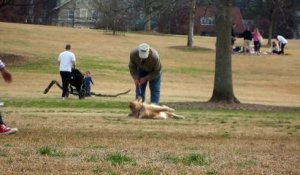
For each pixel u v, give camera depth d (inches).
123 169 307.9
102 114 746.2
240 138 512.7
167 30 3122.5
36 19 3417.8
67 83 1047.0
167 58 2049.7
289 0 1224.2
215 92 1058.1
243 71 1894.7
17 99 999.6
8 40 2043.6
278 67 1990.7
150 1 989.2
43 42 2084.2
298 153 400.5
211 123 667.4
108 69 1706.4
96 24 2898.6
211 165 331.0
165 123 636.7
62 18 3513.8
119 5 1110.4
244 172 312.7
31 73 1558.8
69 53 1053.2
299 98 1425.9
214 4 1018.7
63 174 291.6
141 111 685.9
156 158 351.9
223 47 1050.1
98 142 441.7
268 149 422.3
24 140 441.7
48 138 462.0
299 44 2834.6
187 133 540.4
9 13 3120.1
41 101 967.0
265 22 2768.2
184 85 1574.8
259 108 1007.6
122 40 2332.7
